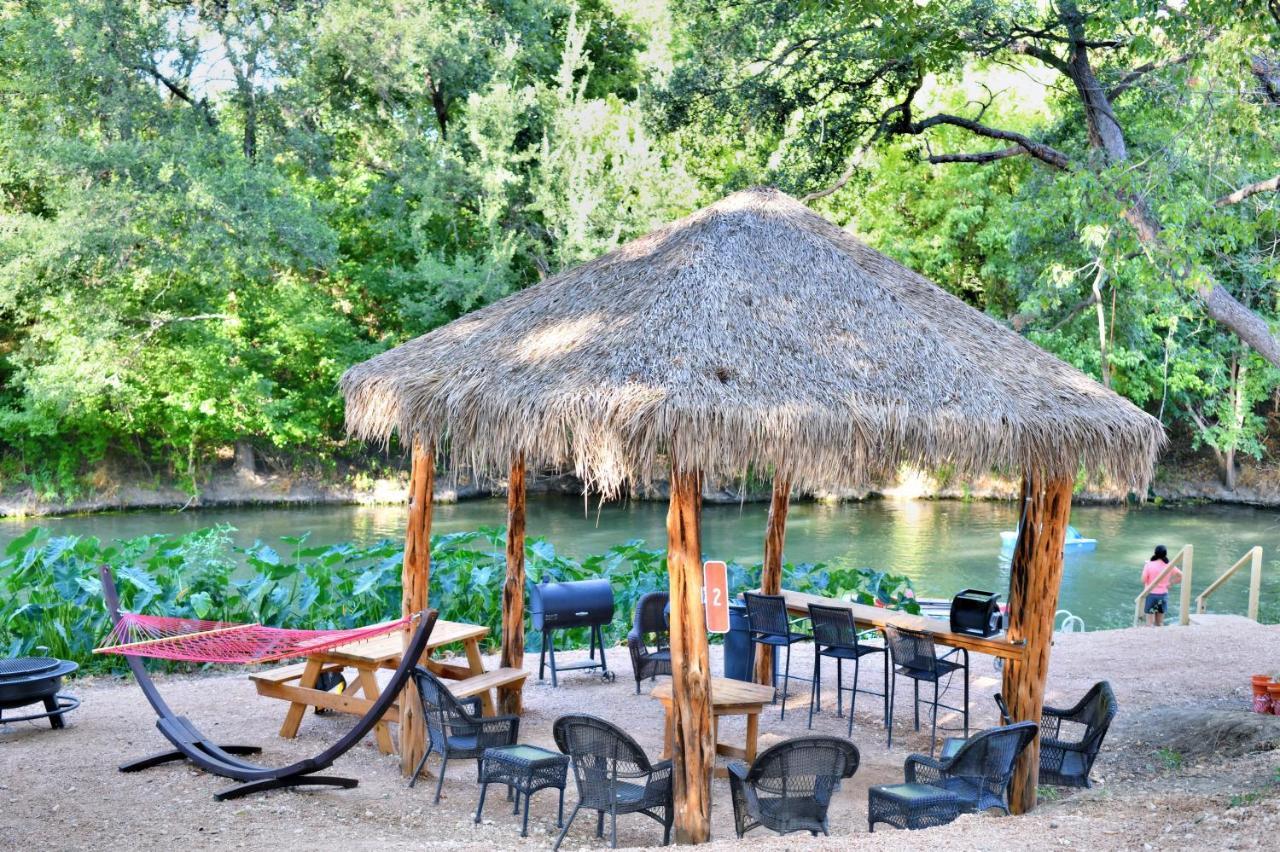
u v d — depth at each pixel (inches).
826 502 1264.8
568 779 297.3
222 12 1083.9
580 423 236.2
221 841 231.6
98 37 979.3
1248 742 325.7
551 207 1130.7
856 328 268.5
